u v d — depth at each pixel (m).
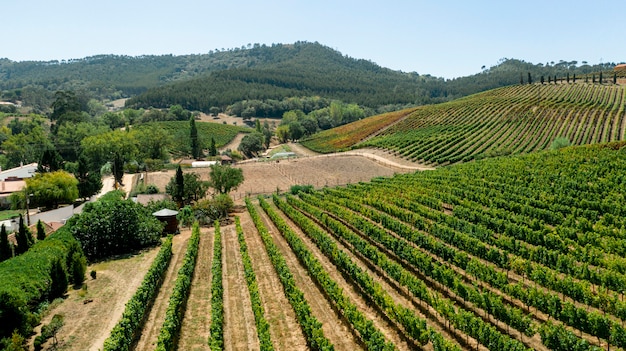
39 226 42.00
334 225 43.41
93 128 137.00
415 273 32.75
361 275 29.05
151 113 195.62
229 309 28.19
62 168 85.31
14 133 153.50
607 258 30.64
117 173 86.44
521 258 32.81
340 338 23.66
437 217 43.59
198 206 58.28
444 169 70.69
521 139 99.00
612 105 114.44
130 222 44.00
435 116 136.38
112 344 20.97
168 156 122.88
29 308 27.84
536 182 53.69
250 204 59.22
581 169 54.31
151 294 30.28
